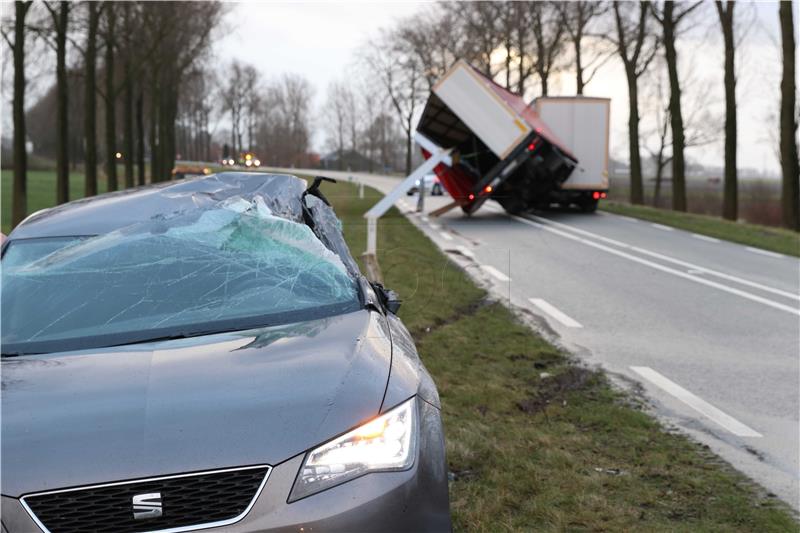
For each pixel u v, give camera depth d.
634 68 31.39
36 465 2.04
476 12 44.25
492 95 19.08
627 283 10.92
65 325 2.85
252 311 2.96
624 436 4.59
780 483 3.93
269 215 3.65
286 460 2.12
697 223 19.91
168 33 30.73
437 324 7.72
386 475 2.20
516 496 3.62
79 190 49.59
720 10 23.55
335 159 114.25
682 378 6.08
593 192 22.50
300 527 2.04
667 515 3.46
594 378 5.99
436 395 2.65
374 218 9.64
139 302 2.98
